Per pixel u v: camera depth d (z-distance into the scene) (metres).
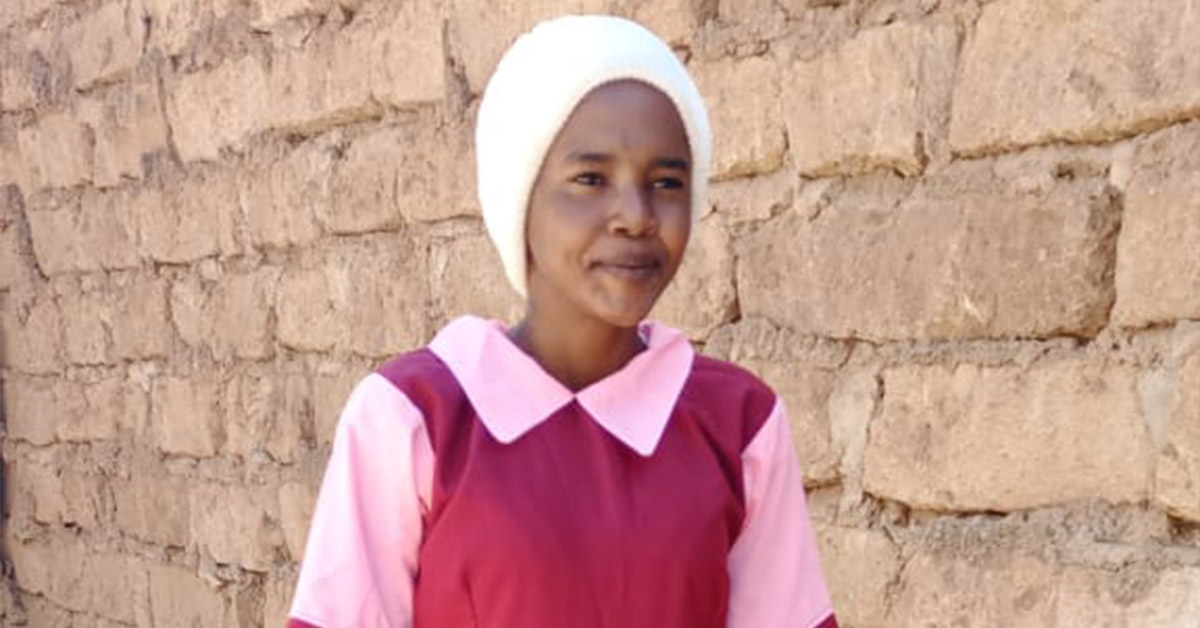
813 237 3.22
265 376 4.96
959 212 2.94
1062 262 2.78
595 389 2.06
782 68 3.25
